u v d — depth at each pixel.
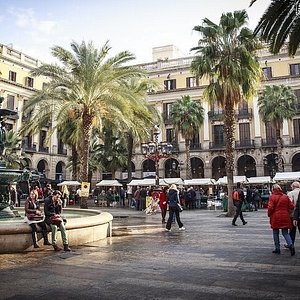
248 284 4.94
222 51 18.00
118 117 17.25
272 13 10.11
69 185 32.31
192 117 36.31
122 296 4.41
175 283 5.02
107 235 10.06
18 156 33.97
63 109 15.85
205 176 43.59
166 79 46.75
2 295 4.48
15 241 7.54
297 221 6.97
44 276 5.47
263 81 40.75
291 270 5.78
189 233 10.85
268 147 40.72
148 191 24.41
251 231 11.20
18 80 41.19
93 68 16.45
